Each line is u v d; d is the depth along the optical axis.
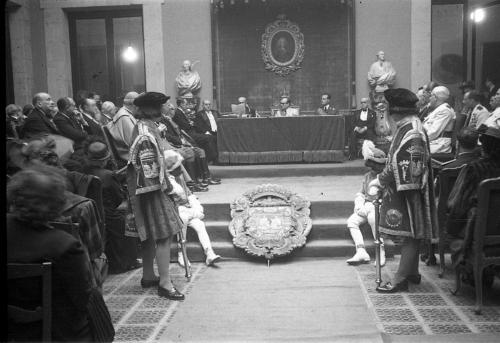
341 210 6.83
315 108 11.96
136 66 12.32
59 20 11.91
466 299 4.75
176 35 11.84
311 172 9.56
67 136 6.93
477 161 4.63
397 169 4.85
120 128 6.11
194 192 8.03
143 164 4.84
